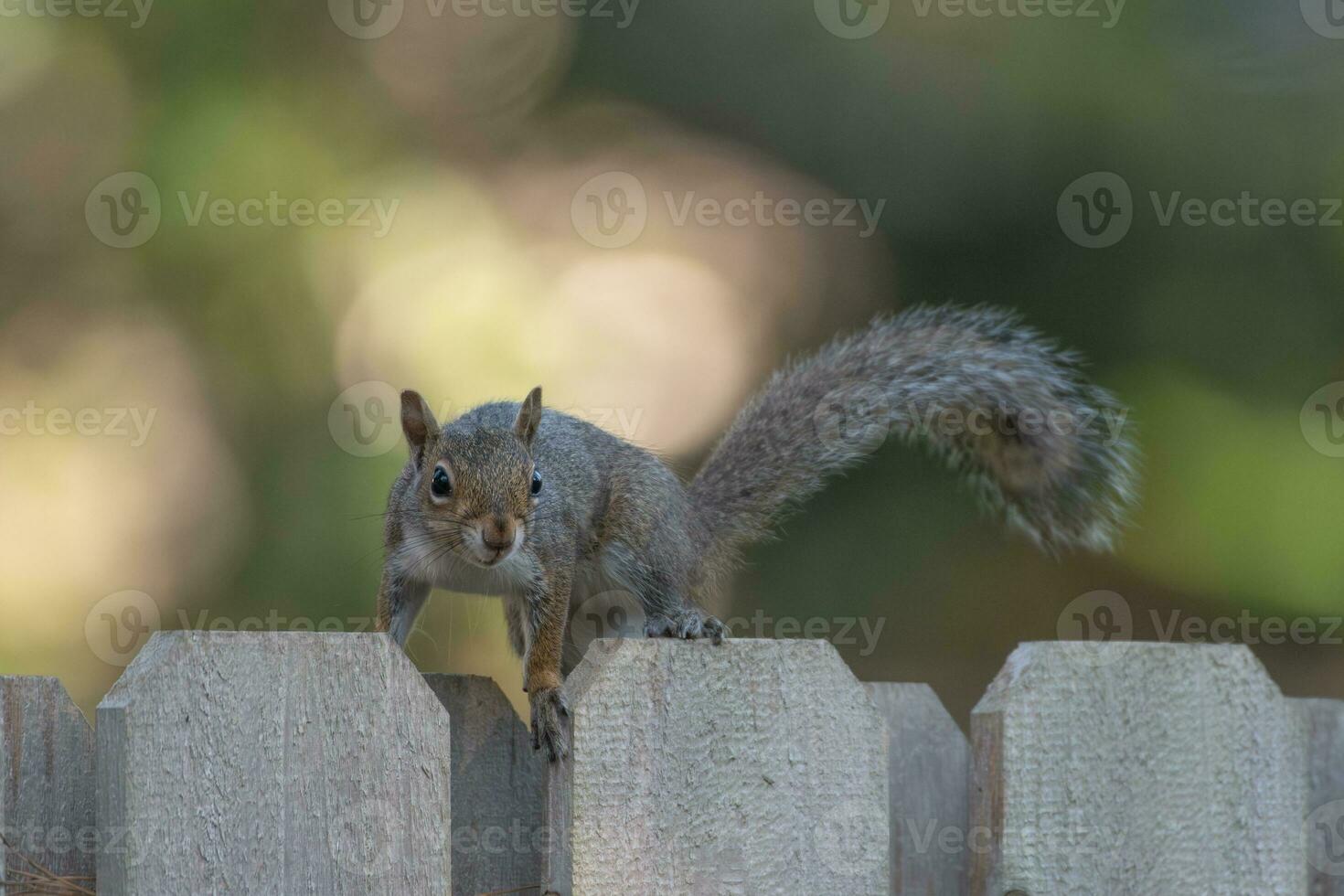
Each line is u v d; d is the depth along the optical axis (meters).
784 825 4.89
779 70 14.71
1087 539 7.82
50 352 13.22
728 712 4.85
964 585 14.57
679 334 14.79
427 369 13.38
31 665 12.92
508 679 12.23
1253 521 13.11
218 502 12.92
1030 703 5.12
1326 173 13.52
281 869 4.32
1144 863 5.20
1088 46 13.70
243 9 13.55
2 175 13.07
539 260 14.68
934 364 8.23
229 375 13.07
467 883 5.11
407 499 7.15
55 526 13.13
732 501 8.31
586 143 15.37
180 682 4.24
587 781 4.68
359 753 4.45
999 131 13.84
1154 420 13.47
